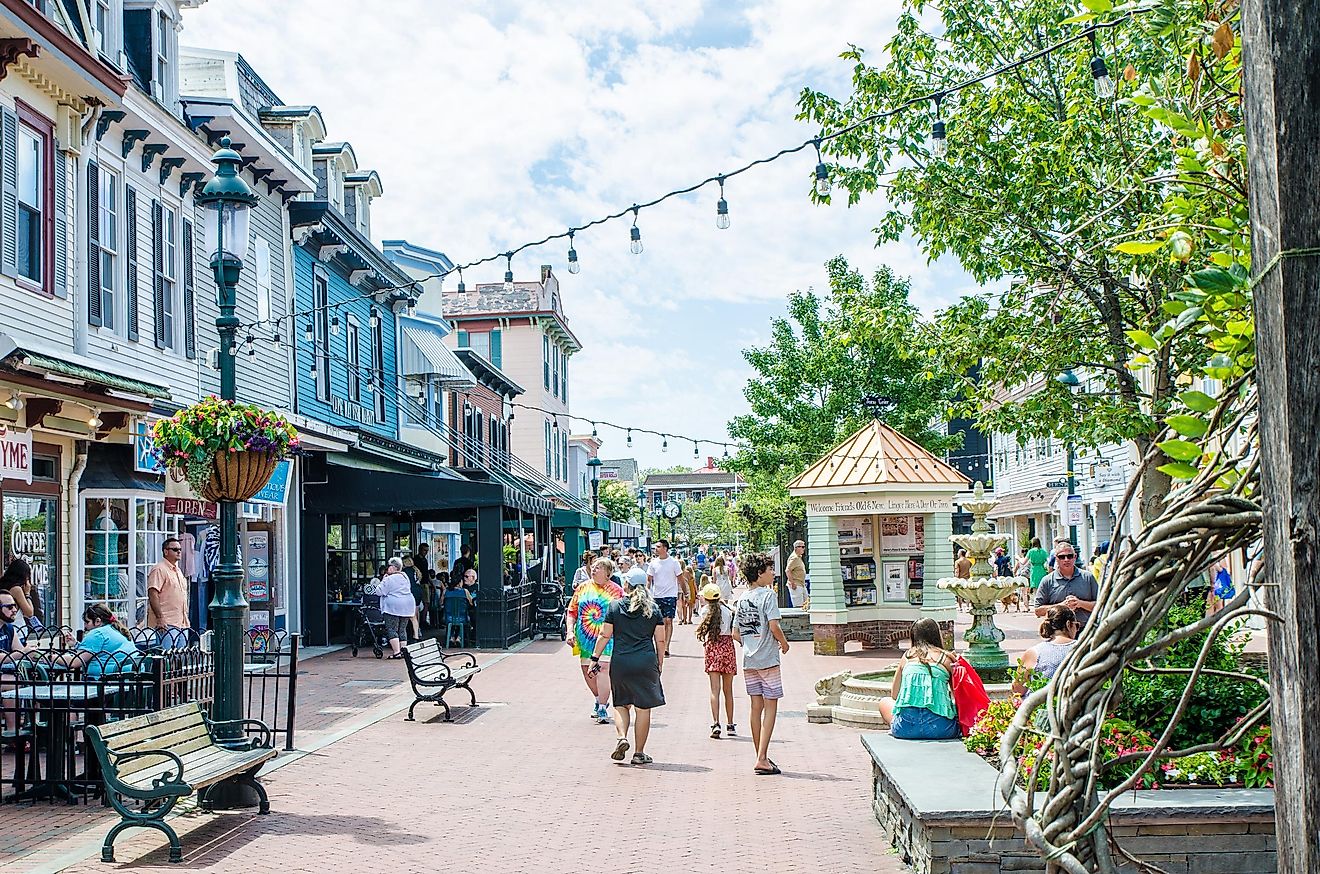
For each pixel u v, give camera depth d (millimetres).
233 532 9938
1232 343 3896
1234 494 3697
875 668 19875
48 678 10234
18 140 14125
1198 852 6523
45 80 14555
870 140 13711
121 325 16688
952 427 54469
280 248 23625
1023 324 13344
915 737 9367
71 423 15039
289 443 9891
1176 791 6832
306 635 24844
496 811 9578
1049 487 41844
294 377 23875
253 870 7746
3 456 12938
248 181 21859
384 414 30531
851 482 22266
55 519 15141
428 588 27281
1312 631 2830
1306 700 2826
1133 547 3828
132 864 7875
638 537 80062
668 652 23859
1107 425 12359
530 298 53281
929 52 13852
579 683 19016
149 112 17109
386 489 25109
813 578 22719
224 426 9539
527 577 29672
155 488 16797
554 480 54344
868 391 32969
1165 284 9742
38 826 8938
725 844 8414
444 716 14969
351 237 26328
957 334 13820
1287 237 2869
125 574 17188
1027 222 12695
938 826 6832
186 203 19188
